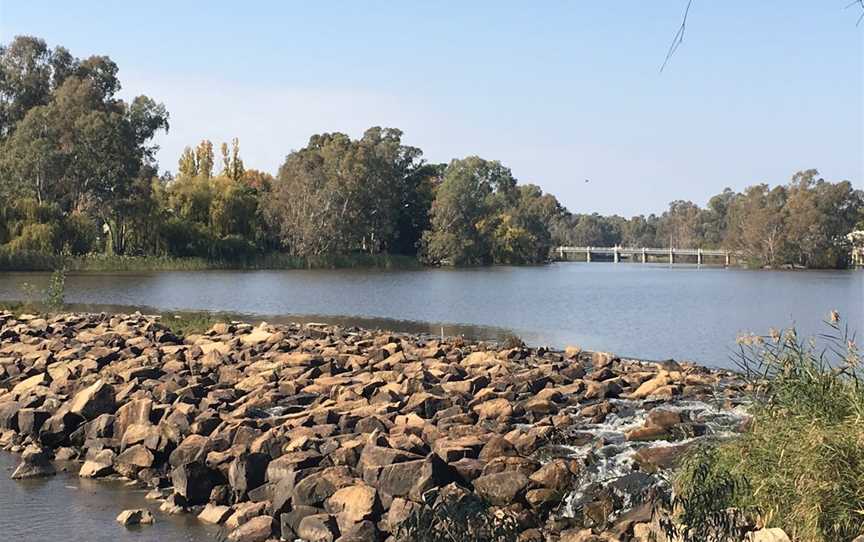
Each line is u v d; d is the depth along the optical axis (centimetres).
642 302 5228
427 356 2144
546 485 1051
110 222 8031
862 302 5234
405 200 11300
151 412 1390
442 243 10431
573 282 7850
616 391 1656
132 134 7925
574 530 950
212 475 1145
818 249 11531
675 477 934
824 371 962
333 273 8388
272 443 1198
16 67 8781
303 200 9431
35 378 1706
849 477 822
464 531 593
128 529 1037
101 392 1449
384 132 11506
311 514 996
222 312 4134
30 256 6919
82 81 8312
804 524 812
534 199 15000
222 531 1030
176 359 2005
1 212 7050
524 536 947
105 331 2534
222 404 1495
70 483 1223
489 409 1415
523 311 4478
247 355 2075
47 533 1023
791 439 880
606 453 1186
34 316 3077
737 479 827
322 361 1948
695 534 745
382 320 3906
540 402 1487
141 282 6125
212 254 8425
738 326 3759
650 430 1277
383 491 1041
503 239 11844
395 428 1300
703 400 1571
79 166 7638
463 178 10694
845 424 875
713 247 16838
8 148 7769
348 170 9656
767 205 12188
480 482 1050
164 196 8925
